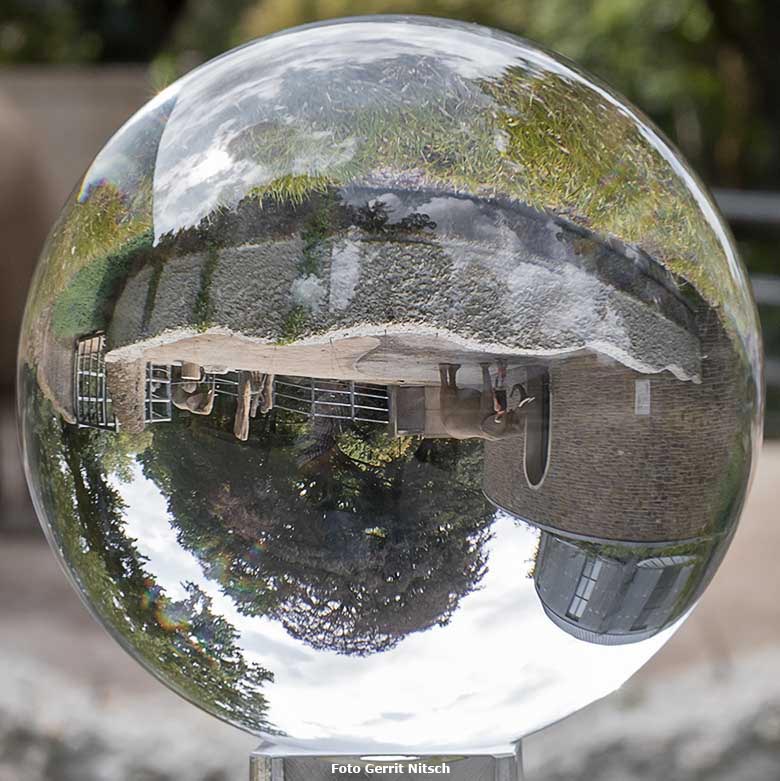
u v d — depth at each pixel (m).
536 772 1.56
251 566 0.49
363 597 0.49
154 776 1.52
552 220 0.49
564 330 0.49
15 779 1.54
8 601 2.01
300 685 0.51
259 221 0.48
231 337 0.48
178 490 0.49
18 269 2.75
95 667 1.73
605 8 4.75
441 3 4.39
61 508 0.54
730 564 2.02
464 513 0.48
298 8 4.38
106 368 0.51
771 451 2.80
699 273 0.52
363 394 0.48
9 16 6.04
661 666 1.71
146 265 0.50
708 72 5.18
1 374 2.79
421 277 0.48
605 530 0.50
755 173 5.42
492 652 0.50
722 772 1.56
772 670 1.66
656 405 0.50
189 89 0.55
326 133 0.49
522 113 0.50
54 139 3.69
